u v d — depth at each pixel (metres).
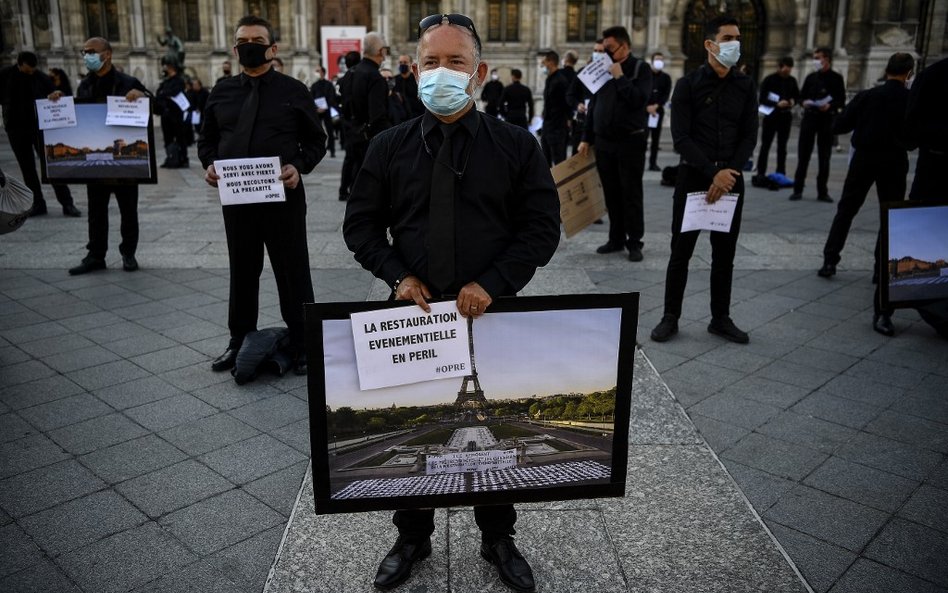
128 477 3.30
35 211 9.27
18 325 5.25
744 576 2.63
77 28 29.34
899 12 28.02
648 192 11.65
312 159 4.31
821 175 10.71
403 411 2.15
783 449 3.58
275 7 29.52
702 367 4.59
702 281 6.47
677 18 29.42
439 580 2.58
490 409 2.18
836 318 5.50
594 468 2.28
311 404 2.10
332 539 2.81
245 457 3.49
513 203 2.31
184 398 4.12
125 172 6.32
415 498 2.23
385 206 2.37
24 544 2.82
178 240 7.98
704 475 3.29
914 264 4.68
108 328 5.21
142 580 2.63
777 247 7.73
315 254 7.29
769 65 29.66
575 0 29.56
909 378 4.41
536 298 2.12
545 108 10.18
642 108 6.79
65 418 3.86
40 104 6.13
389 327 2.08
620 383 2.21
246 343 4.36
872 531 2.93
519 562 2.54
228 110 4.17
